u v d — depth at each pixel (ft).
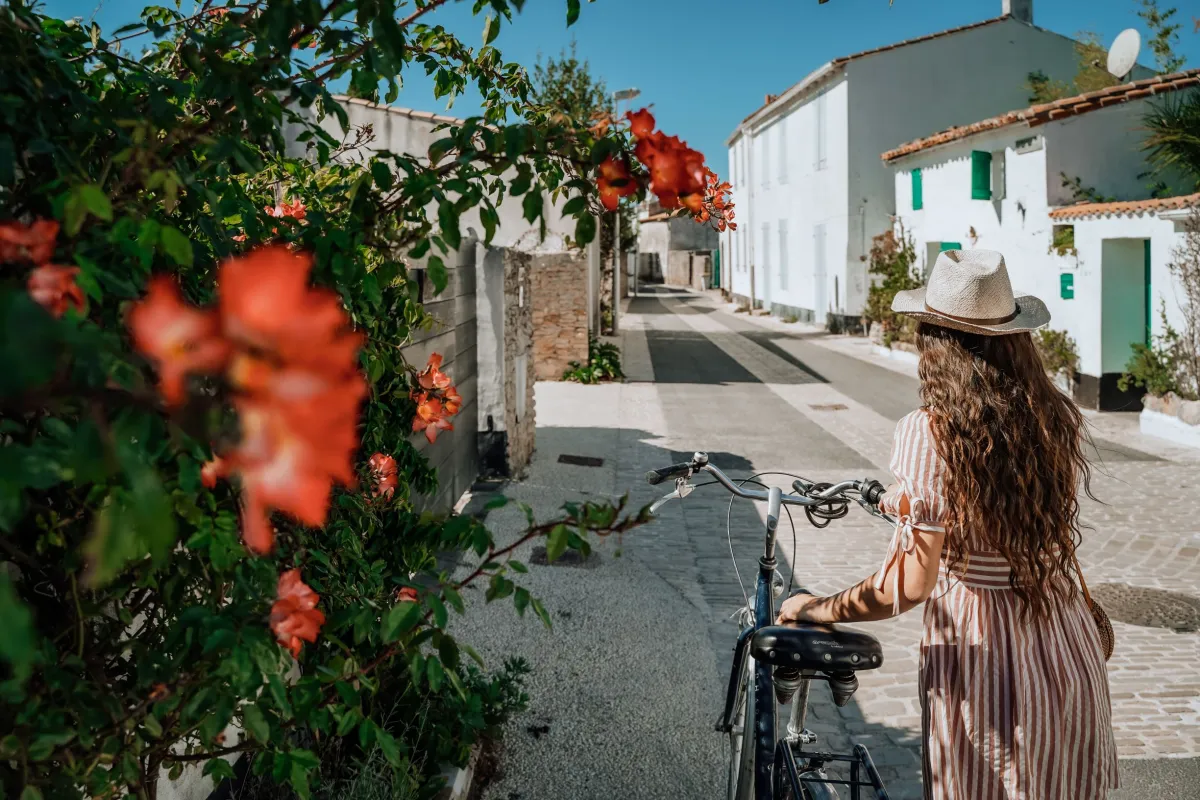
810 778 8.57
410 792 9.94
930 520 6.97
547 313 55.93
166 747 5.91
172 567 5.82
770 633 7.79
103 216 3.97
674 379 57.93
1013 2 84.17
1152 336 40.40
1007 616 7.07
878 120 83.35
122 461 3.25
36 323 3.04
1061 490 7.11
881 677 15.88
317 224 6.01
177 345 2.42
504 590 5.60
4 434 4.72
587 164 5.70
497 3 6.40
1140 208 40.11
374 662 6.01
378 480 9.57
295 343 2.36
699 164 4.89
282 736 5.81
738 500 28.27
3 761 4.57
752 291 126.11
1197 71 47.21
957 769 7.06
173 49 6.62
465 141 5.86
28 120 4.96
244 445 2.39
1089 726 6.99
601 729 13.57
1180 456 34.01
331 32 5.58
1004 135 53.06
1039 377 7.29
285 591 5.01
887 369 63.16
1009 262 53.21
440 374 9.95
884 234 75.82
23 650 2.71
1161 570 21.54
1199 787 12.37
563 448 35.83
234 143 5.33
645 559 22.12
